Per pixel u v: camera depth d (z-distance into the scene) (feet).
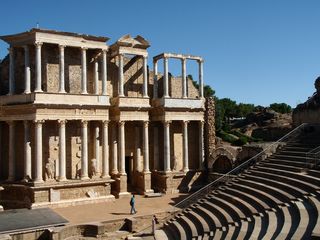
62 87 142.72
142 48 163.32
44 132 145.07
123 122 157.99
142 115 162.61
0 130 148.36
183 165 172.24
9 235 97.71
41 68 147.74
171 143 176.35
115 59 166.40
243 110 437.58
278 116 302.45
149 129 175.63
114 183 158.81
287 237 69.97
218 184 139.44
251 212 94.68
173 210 127.34
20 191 139.13
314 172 102.27
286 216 81.87
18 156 147.43
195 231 100.94
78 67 155.43
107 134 153.48
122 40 157.58
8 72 151.84
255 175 119.24
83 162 146.72
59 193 139.64
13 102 142.92
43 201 136.67
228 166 167.94
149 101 168.25
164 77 167.32
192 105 173.17
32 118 137.18
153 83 173.58
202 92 177.88
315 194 89.04
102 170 152.87
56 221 107.86
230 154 163.43
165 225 116.26
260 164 125.80
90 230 114.01
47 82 147.54
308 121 148.56
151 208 136.26
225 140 258.98
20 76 149.89
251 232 82.64
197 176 174.29
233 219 96.94
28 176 140.05
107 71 164.45
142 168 170.19
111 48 162.81
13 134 143.74
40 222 106.32
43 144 144.87
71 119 143.84
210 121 180.65
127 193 156.66
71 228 111.14
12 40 144.05
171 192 166.50
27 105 137.49
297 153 120.26
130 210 133.18
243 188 111.86
